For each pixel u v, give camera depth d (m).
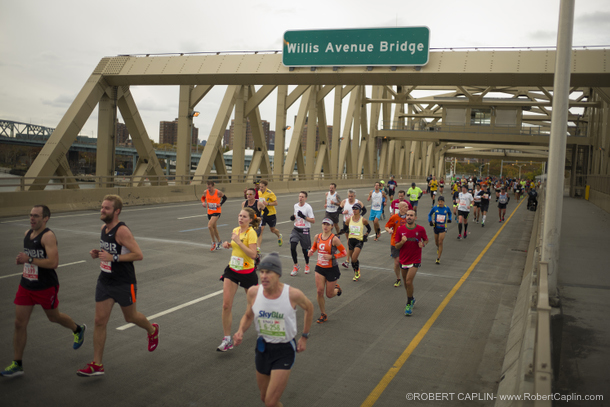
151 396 4.64
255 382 5.02
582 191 41.56
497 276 10.74
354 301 8.34
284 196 31.39
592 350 5.52
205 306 7.67
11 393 4.57
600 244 13.55
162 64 23.05
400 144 66.12
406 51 20.64
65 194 19.19
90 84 22.67
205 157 26.56
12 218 16.47
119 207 4.99
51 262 4.88
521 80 19.84
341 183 43.69
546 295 4.38
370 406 4.59
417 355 5.91
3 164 78.69
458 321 7.33
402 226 7.57
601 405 4.19
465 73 20.05
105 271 4.99
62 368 5.18
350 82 21.89
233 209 22.50
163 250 12.17
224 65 22.58
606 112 35.19
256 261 6.10
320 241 7.14
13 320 6.60
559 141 7.38
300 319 7.33
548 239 7.43
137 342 6.04
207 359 5.59
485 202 20.72
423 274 10.73
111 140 23.77
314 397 4.75
